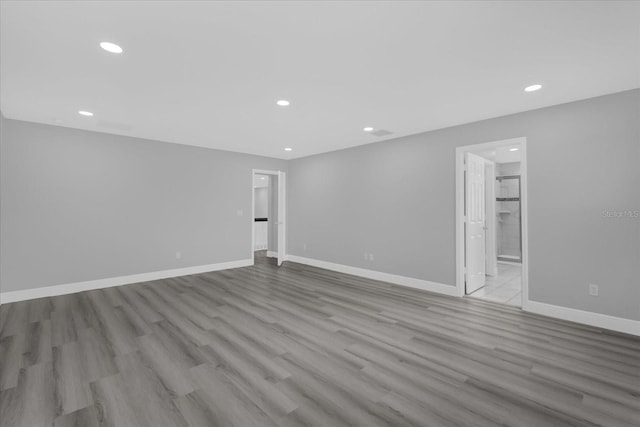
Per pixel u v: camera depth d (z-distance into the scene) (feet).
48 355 8.29
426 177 15.12
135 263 16.63
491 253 18.81
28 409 6.08
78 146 14.88
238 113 12.30
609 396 6.52
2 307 12.39
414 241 15.62
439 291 14.60
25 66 8.30
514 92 10.10
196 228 18.97
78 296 13.98
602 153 10.26
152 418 5.84
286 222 23.88
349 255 19.02
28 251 13.61
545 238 11.42
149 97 10.61
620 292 9.93
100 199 15.52
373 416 5.89
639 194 9.63
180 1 5.73
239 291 14.87
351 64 8.28
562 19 6.29
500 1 5.74
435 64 8.27
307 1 5.74
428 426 5.61
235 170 20.72
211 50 7.55
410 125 14.01
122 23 6.44
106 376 7.27
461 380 7.14
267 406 6.18
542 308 11.49
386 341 9.23
